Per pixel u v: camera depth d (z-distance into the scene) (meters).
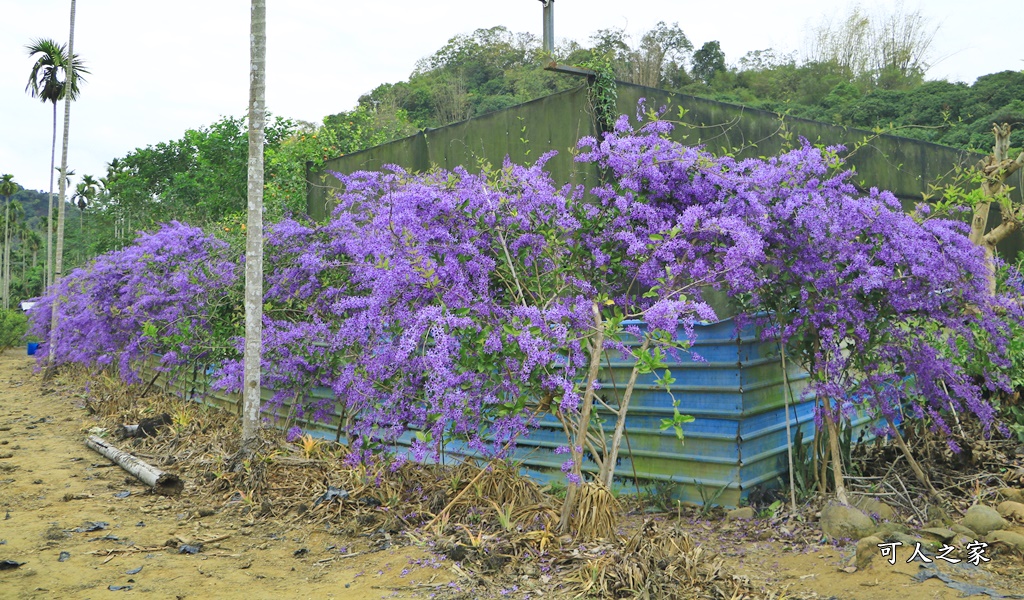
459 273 5.83
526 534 5.38
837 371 6.10
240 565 5.39
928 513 5.98
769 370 6.67
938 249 6.11
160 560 5.50
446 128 10.81
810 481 6.52
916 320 6.36
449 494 6.23
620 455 6.92
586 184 8.41
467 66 45.44
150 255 11.80
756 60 39.66
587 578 4.73
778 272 6.23
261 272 8.30
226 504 6.87
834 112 25.30
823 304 6.02
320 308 9.08
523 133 9.47
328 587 4.95
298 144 17.67
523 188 6.16
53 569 5.29
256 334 8.23
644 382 6.84
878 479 6.59
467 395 5.62
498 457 6.32
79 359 16.09
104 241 33.56
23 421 12.51
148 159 31.64
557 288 6.18
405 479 6.68
